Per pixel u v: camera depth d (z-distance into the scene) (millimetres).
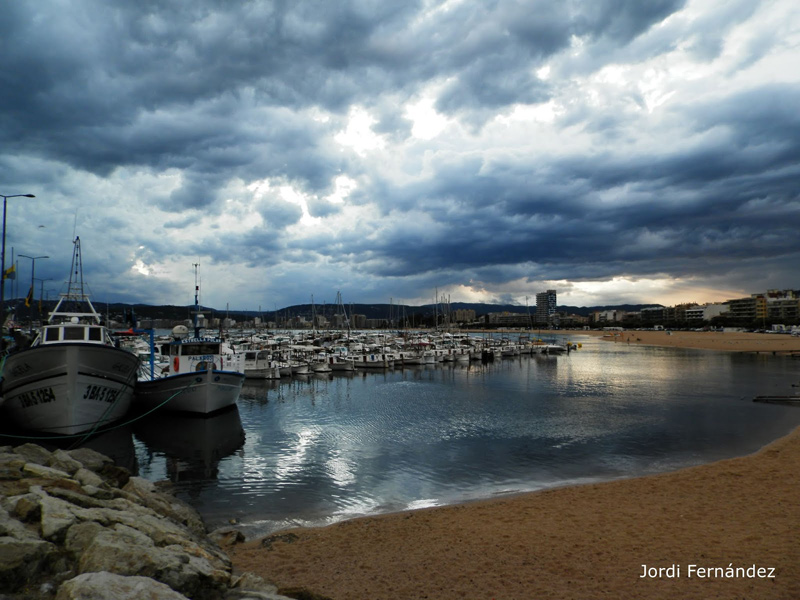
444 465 23703
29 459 15109
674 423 33656
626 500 17484
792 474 19891
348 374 67812
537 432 30953
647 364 85438
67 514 10219
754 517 15102
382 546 13820
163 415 35031
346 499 19125
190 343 37688
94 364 26812
